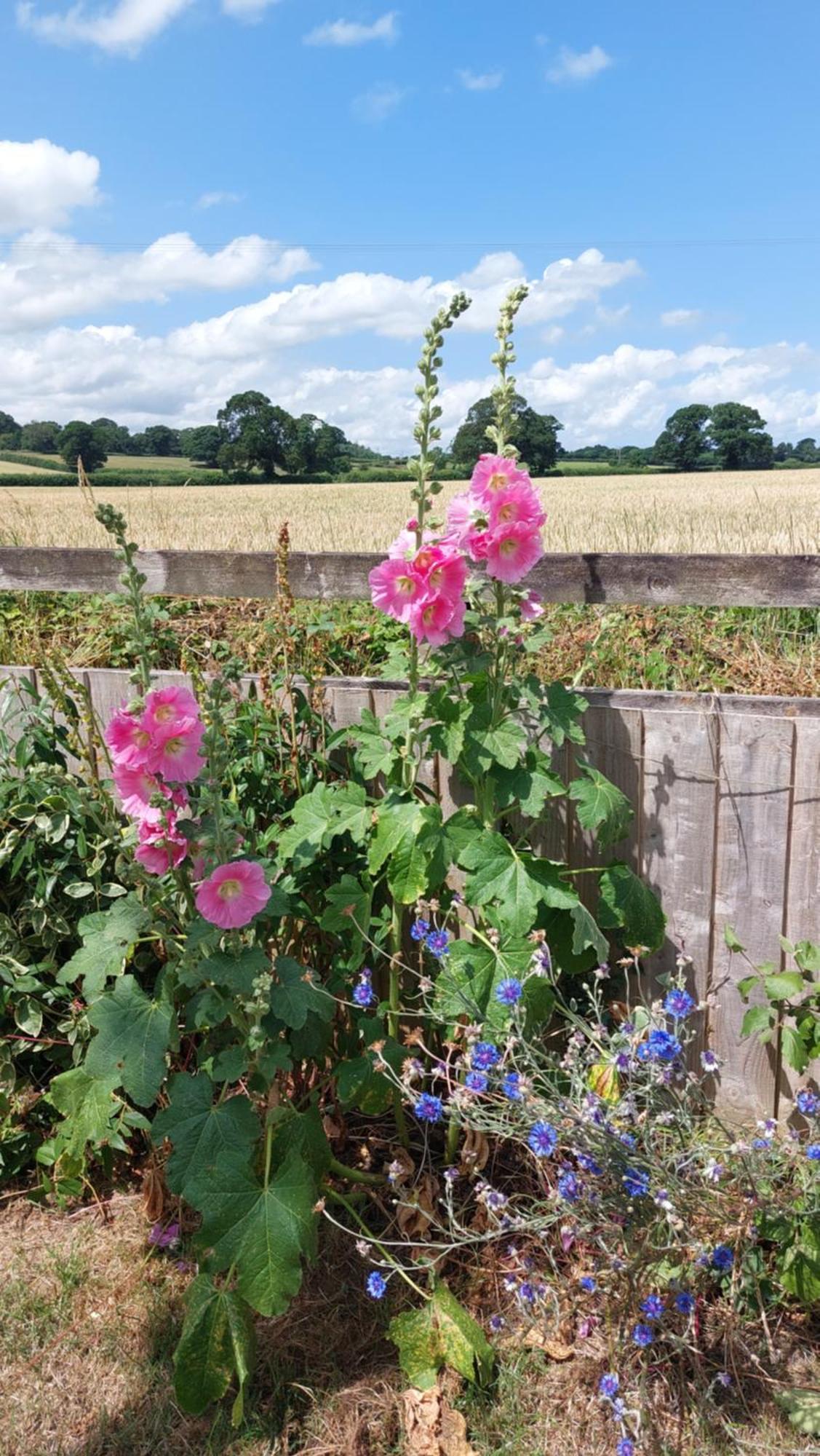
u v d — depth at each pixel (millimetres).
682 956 2562
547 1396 2236
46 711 3277
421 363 2453
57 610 5586
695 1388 2172
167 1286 2564
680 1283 2209
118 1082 2354
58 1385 2324
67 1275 2598
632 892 2758
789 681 4430
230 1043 2535
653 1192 2139
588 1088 2266
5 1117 2961
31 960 3012
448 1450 2105
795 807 2738
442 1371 2281
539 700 2650
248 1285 2070
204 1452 2152
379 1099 2510
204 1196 2141
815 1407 2150
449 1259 2590
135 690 3383
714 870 2863
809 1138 2564
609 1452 2109
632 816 2787
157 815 2326
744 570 3645
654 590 3775
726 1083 2938
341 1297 2521
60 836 2861
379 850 2562
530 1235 2590
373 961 2889
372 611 5078
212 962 2250
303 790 3029
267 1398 2264
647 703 2943
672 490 26594
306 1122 2414
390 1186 2736
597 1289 2330
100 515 2273
